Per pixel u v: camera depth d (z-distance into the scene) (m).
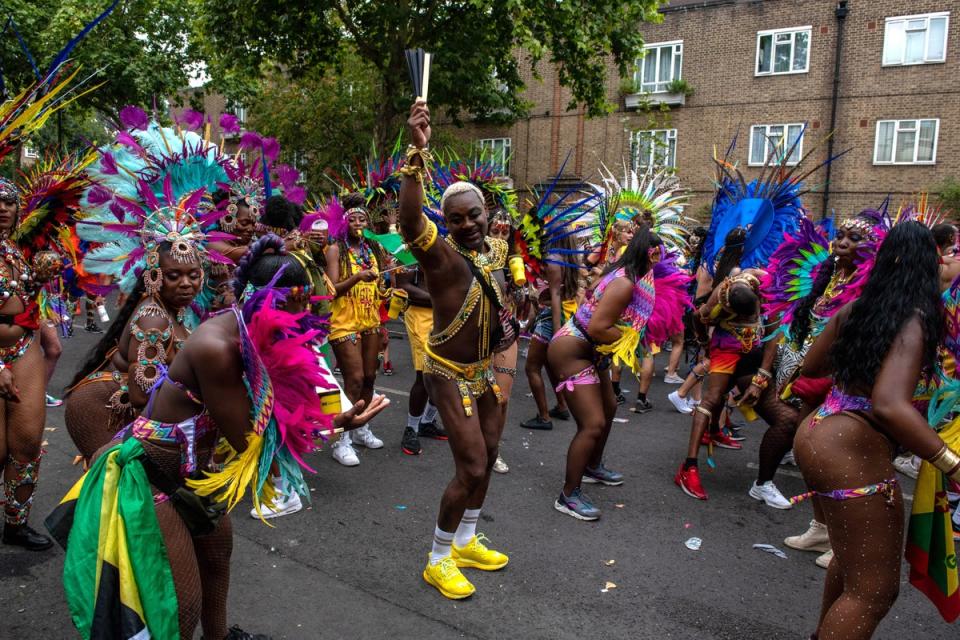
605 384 4.41
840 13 18.23
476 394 3.15
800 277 4.29
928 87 17.73
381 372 8.14
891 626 3.05
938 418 2.37
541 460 5.17
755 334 4.40
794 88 19.08
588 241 6.27
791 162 19.30
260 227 4.10
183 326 2.64
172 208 2.65
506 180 5.05
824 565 3.56
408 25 14.87
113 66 15.73
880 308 2.22
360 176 6.27
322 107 16.86
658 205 7.16
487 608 3.08
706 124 20.11
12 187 3.23
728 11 19.59
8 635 2.75
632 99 20.58
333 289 4.25
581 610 3.09
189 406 2.10
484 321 3.08
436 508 4.18
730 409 5.65
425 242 2.92
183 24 16.81
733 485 4.75
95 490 2.09
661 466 5.11
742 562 3.61
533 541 3.78
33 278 3.33
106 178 3.79
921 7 17.58
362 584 3.25
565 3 12.87
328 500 4.25
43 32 15.41
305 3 14.23
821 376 2.66
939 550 2.39
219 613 2.47
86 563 2.01
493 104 15.71
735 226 5.69
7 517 3.42
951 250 4.75
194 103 18.45
